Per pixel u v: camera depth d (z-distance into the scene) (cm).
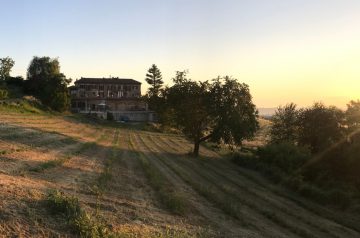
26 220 1106
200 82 5922
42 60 11338
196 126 5872
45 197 1373
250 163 5194
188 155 5700
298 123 6750
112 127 9475
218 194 2822
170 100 6006
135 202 1864
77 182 2052
